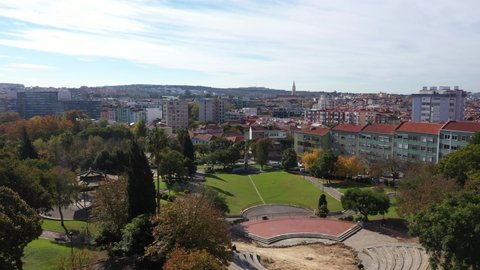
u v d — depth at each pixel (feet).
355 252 220.43
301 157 485.15
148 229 172.45
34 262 171.42
